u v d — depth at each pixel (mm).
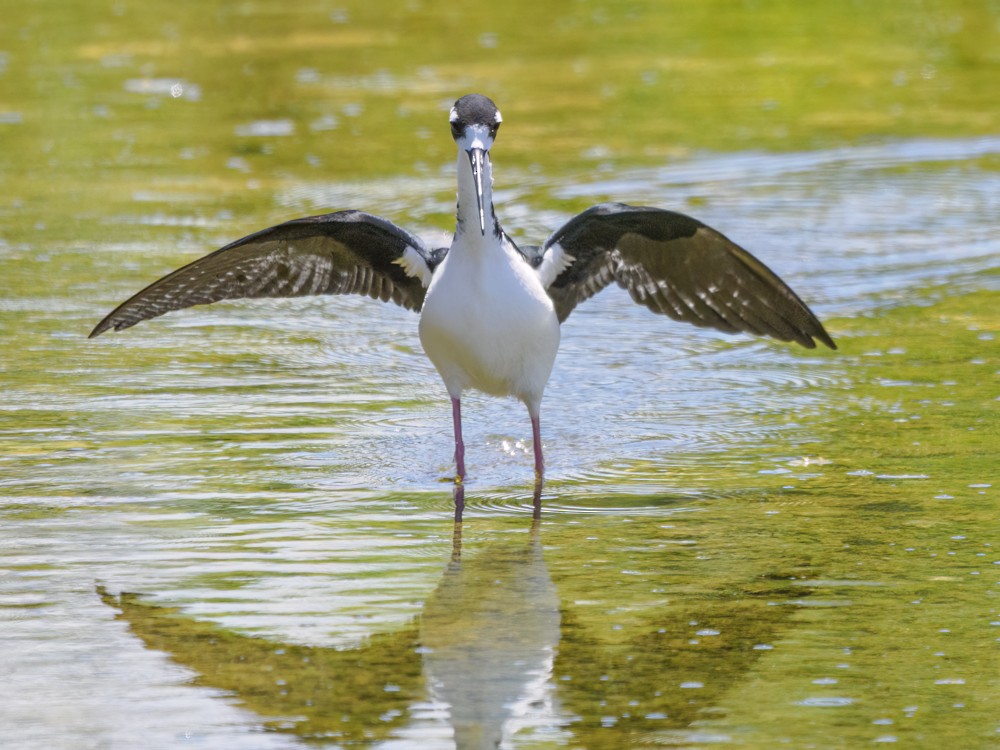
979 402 12719
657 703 7891
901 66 27656
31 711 7891
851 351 14242
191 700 8023
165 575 9602
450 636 8711
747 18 32562
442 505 10852
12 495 10945
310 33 31234
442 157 21719
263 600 9219
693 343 14812
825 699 7910
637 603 9102
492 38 30719
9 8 34188
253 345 14797
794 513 10516
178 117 24188
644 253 11609
